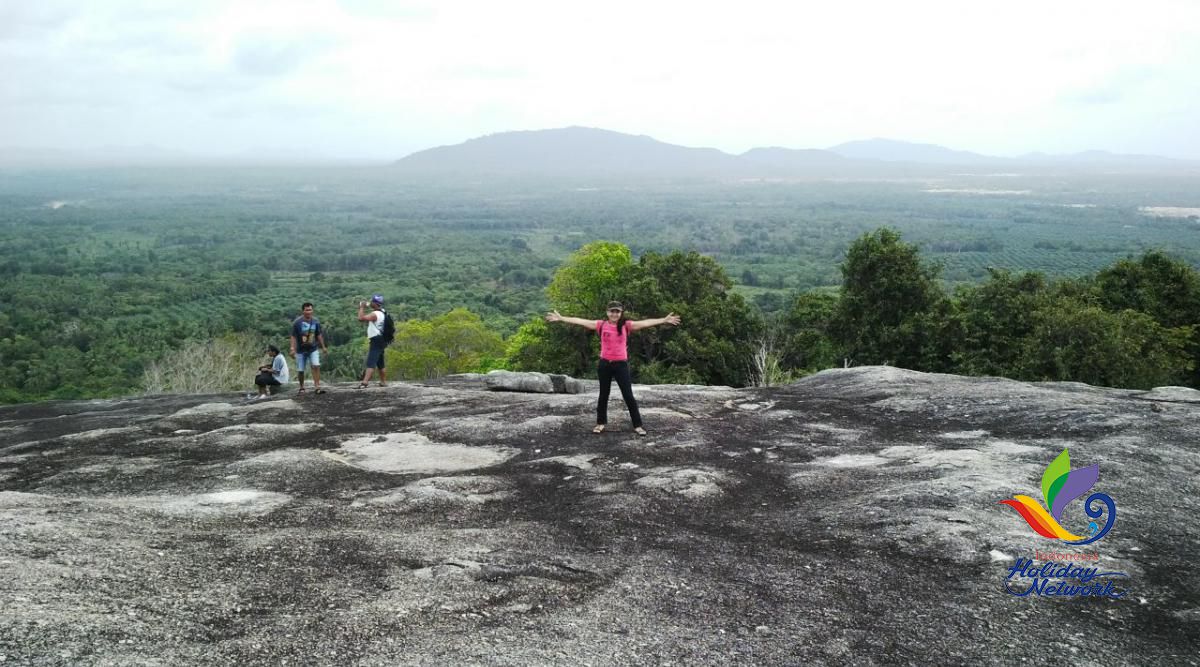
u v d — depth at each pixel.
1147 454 9.38
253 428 12.37
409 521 7.85
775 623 5.41
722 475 9.49
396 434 12.00
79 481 9.59
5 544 5.79
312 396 15.45
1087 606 5.68
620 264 41.38
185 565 5.89
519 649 4.83
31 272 130.25
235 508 8.02
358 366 64.00
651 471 9.73
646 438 11.37
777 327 36.66
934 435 11.19
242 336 54.03
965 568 6.34
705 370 34.78
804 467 9.93
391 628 5.02
